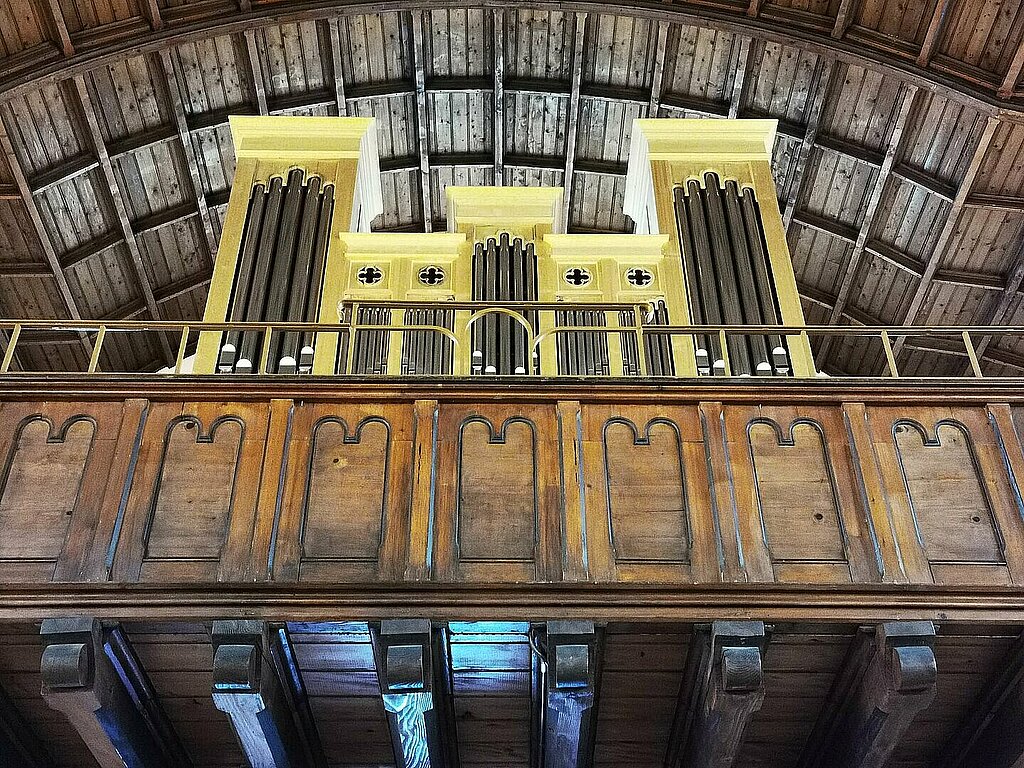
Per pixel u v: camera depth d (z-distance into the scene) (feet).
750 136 49.14
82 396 27.35
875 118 58.23
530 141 66.54
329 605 23.94
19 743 27.91
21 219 57.98
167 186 61.98
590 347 40.47
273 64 59.57
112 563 24.70
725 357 30.86
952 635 24.73
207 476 26.09
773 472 26.40
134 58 55.36
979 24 51.88
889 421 27.17
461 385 27.53
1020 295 61.57
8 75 51.65
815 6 55.52
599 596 24.18
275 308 40.52
